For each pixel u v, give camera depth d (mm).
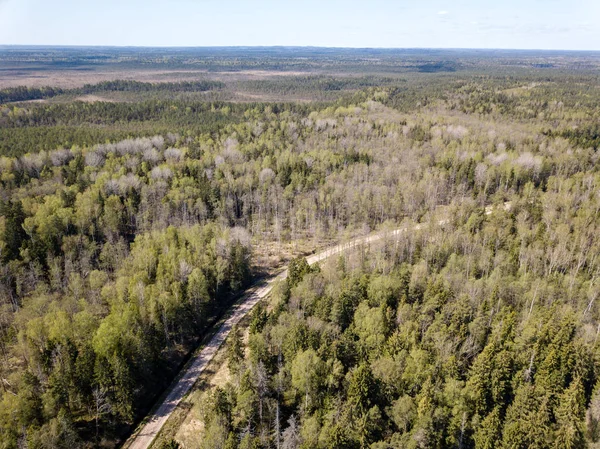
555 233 130625
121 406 81812
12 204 146125
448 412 72812
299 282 108375
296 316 94062
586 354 81812
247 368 84562
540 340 85000
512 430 68250
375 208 169250
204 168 198125
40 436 70062
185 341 108562
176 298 105250
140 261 118688
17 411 74500
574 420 70688
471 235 134125
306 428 71188
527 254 120562
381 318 90062
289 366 83125
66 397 80000
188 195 168375
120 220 152625
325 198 177375
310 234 167500
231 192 180875
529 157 192750
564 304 103812
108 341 85312
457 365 81375
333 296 100188
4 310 106625
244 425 77312
